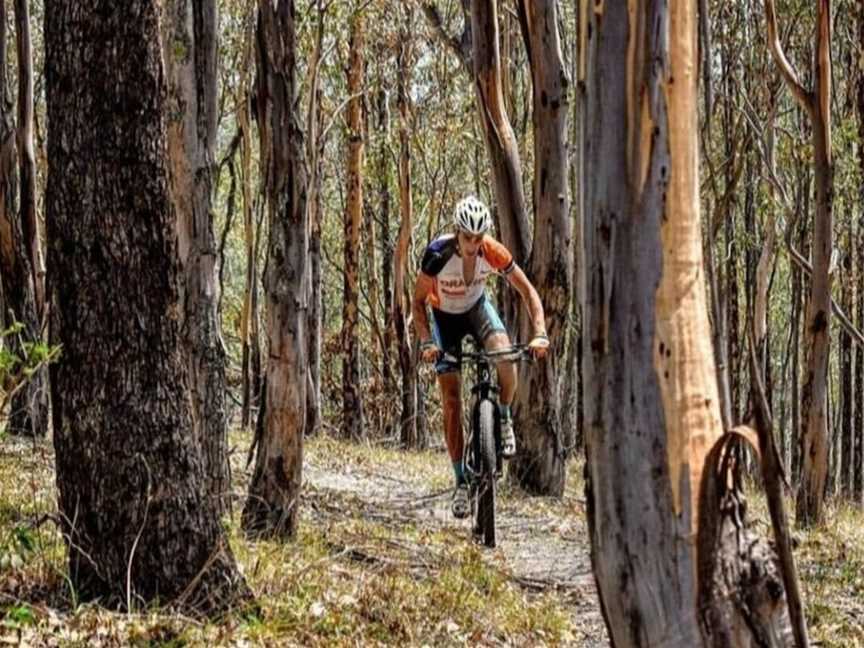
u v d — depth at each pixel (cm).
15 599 561
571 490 1545
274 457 843
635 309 288
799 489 1349
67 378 568
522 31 1390
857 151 2084
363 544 855
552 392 1379
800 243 2689
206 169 823
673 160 289
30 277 1405
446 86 3006
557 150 1374
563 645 677
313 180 2470
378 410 3259
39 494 861
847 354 2798
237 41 2473
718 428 289
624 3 290
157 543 570
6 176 1416
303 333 860
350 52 2639
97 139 555
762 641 275
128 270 561
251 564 689
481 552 869
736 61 2252
